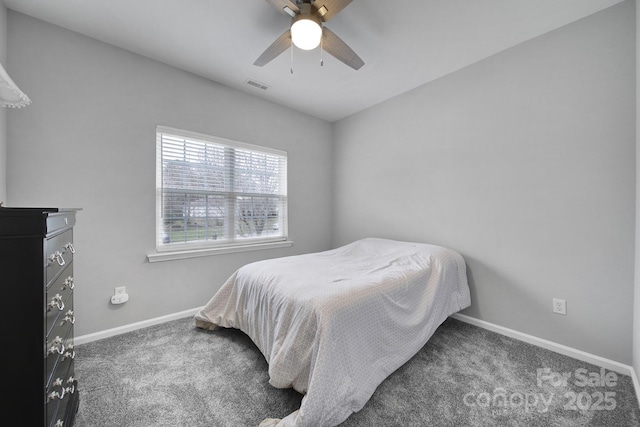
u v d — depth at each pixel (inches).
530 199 77.2
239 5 64.1
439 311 74.0
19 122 66.0
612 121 64.0
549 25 70.9
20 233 30.8
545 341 74.2
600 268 65.7
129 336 79.1
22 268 31.0
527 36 75.6
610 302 64.3
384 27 72.0
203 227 100.5
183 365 64.9
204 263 99.1
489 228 86.2
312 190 137.1
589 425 47.2
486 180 86.7
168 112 89.7
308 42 59.2
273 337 58.2
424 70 93.9
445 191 98.0
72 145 73.1
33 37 67.7
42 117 69.0
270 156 121.6
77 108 73.7
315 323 49.1
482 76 87.3
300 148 131.3
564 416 49.2
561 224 71.7
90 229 76.2
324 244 142.9
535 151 76.0
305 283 60.7
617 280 63.4
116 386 57.0
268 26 71.6
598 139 65.8
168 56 85.0
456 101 94.3
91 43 75.6
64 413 41.4
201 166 99.3
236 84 103.5
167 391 55.6
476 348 73.7
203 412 49.9
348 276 67.5
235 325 76.4
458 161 94.1
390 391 55.9
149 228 86.2
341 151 140.9
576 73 69.0
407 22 70.1
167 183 91.3
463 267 87.6
